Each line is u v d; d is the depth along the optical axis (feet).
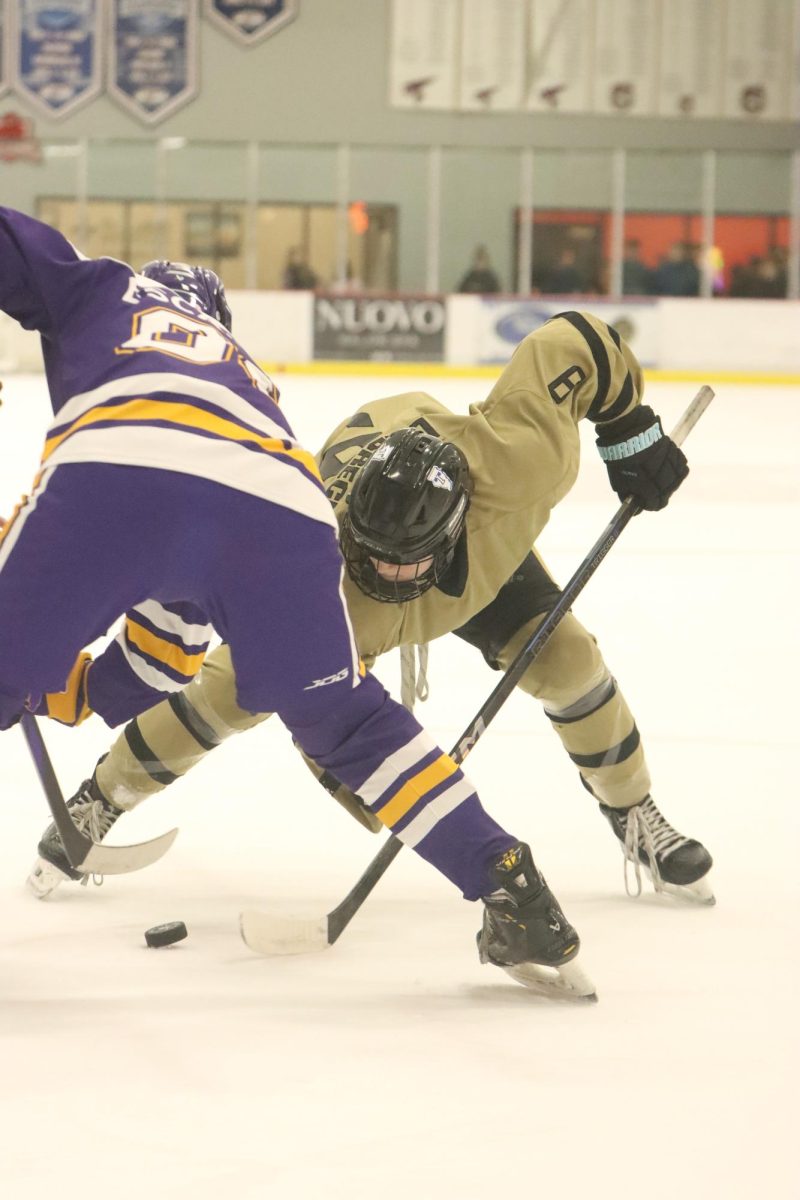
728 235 151.23
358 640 23.03
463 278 152.35
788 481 83.51
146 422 19.52
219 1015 21.16
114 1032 20.47
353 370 147.33
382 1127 17.89
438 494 21.57
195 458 19.45
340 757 21.34
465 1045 20.31
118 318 20.74
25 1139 17.43
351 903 23.30
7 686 20.08
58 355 21.47
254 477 19.71
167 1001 21.62
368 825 23.67
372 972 23.02
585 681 25.43
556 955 21.30
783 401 129.39
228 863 27.84
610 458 25.99
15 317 21.85
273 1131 17.72
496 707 23.90
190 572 19.63
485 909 21.79
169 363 20.11
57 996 21.68
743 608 52.60
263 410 20.65
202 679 24.62
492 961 21.79
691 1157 17.35
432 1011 21.53
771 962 23.57
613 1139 17.72
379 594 22.49
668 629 49.24
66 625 19.65
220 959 23.34
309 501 20.13
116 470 19.22
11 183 149.59
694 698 40.86
